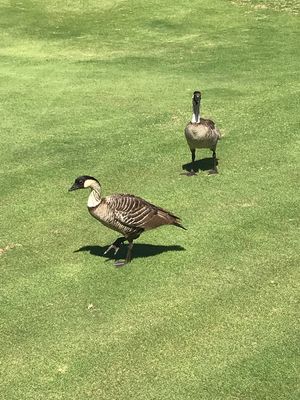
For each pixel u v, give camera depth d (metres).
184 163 14.55
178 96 19.41
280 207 12.15
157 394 7.59
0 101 19.38
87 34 27.14
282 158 14.57
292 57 23.14
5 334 8.79
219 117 17.47
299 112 17.48
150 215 10.02
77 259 10.62
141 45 25.55
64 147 15.76
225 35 26.48
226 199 12.56
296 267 10.15
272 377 7.80
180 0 31.17
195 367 8.02
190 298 9.42
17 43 26.02
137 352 8.33
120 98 19.39
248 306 9.20
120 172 14.13
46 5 30.80
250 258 10.45
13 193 13.31
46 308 9.33
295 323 8.79
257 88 19.80
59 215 12.27
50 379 7.93
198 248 10.80
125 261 10.37
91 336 8.67
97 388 7.74
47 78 21.61
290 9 29.75
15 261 10.65
